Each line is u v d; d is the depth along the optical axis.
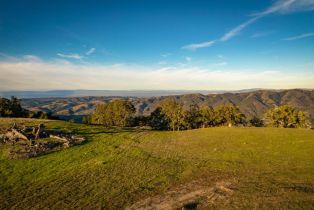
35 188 34.19
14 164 43.44
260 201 24.45
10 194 32.25
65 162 45.81
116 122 135.62
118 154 52.94
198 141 67.81
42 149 51.53
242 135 69.44
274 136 64.56
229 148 57.09
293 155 48.44
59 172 40.62
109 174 39.91
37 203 29.73
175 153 54.72
